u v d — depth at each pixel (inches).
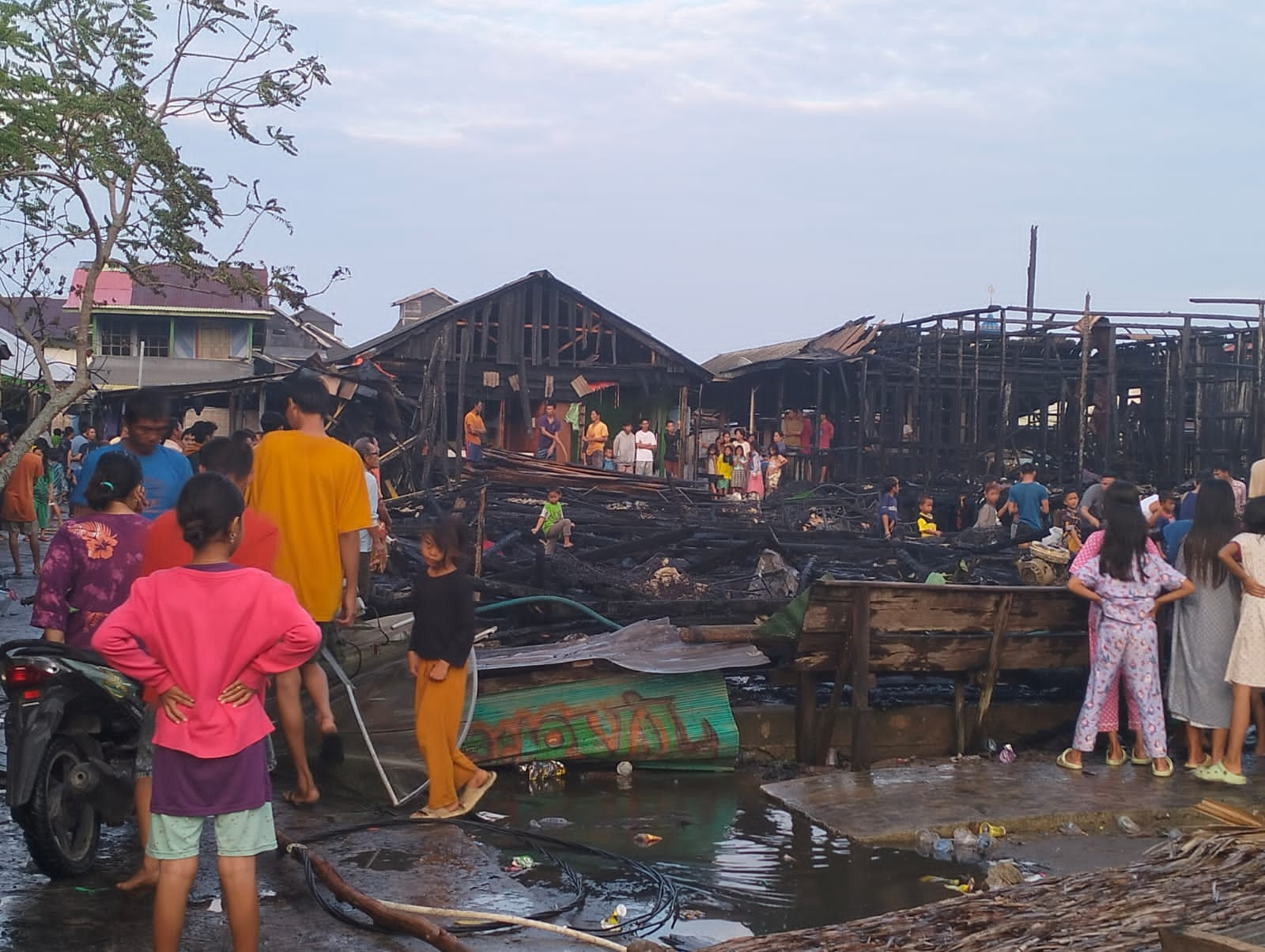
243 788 151.4
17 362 829.8
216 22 395.2
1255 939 134.4
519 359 1309.1
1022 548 542.0
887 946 153.0
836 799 265.9
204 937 171.8
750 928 193.9
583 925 186.4
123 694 194.5
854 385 1374.3
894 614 305.3
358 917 182.5
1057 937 147.7
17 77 371.2
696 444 1400.1
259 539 198.4
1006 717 336.5
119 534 200.5
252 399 1229.1
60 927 173.6
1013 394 1289.4
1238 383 1232.8
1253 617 281.7
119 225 397.7
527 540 631.2
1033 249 1721.2
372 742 253.8
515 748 285.6
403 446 1006.4
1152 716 294.2
